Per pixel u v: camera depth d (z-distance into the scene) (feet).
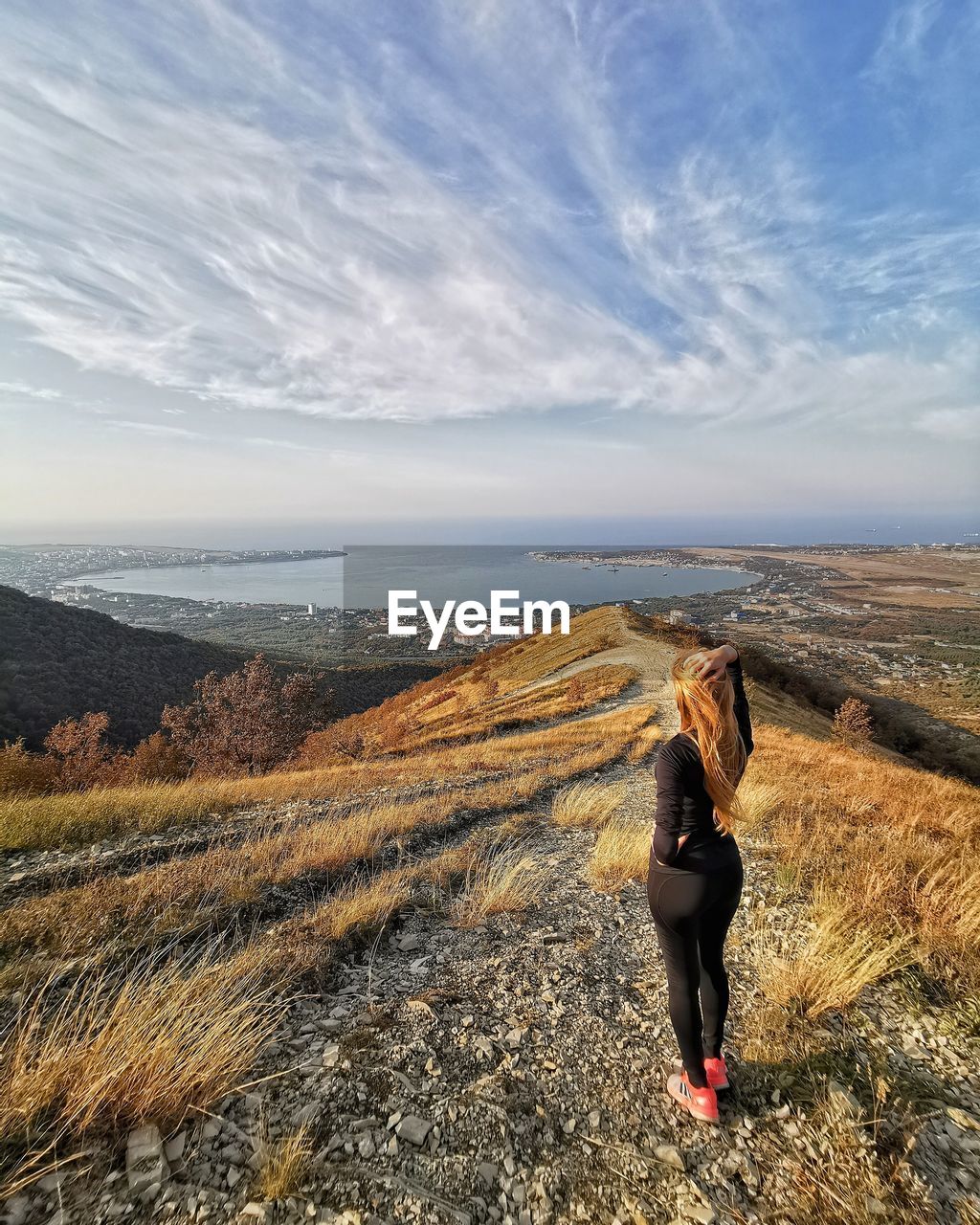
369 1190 6.56
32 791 46.14
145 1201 6.28
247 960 11.00
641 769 37.14
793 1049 9.11
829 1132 7.56
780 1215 6.46
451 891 16.21
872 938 12.10
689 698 8.19
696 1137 7.56
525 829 22.70
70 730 71.20
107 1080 7.34
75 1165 6.72
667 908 8.00
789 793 24.80
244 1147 7.09
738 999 10.60
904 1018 9.94
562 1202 6.60
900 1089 8.30
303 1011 10.19
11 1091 7.27
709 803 8.09
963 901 12.91
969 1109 8.00
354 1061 8.71
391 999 10.64
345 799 27.66
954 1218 6.40
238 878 15.24
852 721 94.38
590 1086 8.47
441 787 30.53
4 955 11.26
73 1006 9.83
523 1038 9.50
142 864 18.06
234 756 73.15
